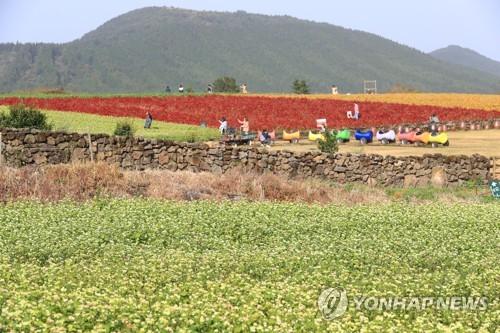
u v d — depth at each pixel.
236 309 11.75
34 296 11.80
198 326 10.83
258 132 45.81
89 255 15.80
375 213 22.31
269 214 21.52
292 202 25.78
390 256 16.30
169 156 30.56
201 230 18.89
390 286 13.47
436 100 85.62
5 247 16.06
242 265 14.95
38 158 28.45
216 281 13.66
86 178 24.83
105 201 22.75
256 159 30.78
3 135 28.30
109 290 12.52
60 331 10.14
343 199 26.95
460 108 72.19
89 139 29.19
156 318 11.05
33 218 19.59
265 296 12.60
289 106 70.88
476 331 11.32
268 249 16.94
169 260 15.04
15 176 24.14
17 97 71.88
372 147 44.97
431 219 21.56
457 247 17.98
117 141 30.00
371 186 31.64
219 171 30.44
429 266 16.06
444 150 43.25
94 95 81.38
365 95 91.44
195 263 15.09
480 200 28.55
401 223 21.09
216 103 71.81
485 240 18.92
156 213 20.97
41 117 36.84
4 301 11.38
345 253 16.50
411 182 32.22
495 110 73.06
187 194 24.81
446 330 10.91
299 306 11.95
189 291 12.85
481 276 14.54
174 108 67.44
